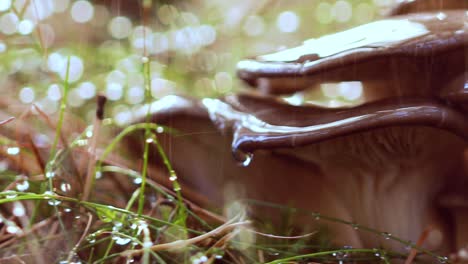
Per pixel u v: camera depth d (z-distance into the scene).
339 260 0.30
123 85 0.41
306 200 0.32
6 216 0.30
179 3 0.52
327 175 0.32
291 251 0.31
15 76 0.40
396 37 0.30
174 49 0.46
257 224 0.32
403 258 0.30
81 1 0.52
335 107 0.30
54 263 0.28
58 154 0.31
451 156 0.32
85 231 0.28
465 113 0.30
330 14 0.55
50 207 0.30
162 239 0.29
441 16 0.31
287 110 0.31
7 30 0.40
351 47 0.30
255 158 0.32
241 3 0.56
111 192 0.33
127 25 0.52
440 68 0.30
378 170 0.32
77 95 0.39
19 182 0.30
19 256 0.28
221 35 0.52
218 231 0.29
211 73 0.45
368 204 0.32
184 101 0.32
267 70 0.31
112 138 0.34
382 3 0.51
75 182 0.30
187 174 0.33
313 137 0.29
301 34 0.55
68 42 0.47
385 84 0.31
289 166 0.32
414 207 0.32
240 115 0.31
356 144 0.30
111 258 0.29
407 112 0.29
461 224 0.33
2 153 0.32
